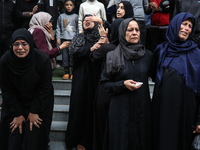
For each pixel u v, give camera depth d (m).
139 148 2.21
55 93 3.72
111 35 2.63
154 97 2.29
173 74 2.17
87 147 2.79
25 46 2.16
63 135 3.13
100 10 4.36
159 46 2.35
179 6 3.59
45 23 3.01
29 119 2.41
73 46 2.75
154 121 2.27
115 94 2.28
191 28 2.24
